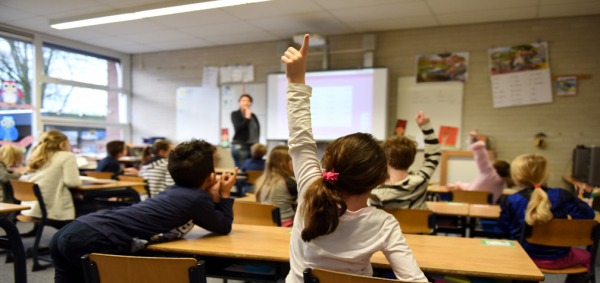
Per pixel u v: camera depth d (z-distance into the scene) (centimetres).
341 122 586
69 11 512
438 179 547
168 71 727
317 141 597
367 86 573
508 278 107
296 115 106
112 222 141
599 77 480
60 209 286
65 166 288
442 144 543
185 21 548
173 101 721
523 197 200
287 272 126
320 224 92
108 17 513
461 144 538
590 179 449
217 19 538
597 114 481
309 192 95
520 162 207
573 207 200
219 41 654
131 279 109
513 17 503
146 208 147
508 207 206
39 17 536
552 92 499
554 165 498
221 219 153
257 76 656
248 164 454
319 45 588
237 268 145
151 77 741
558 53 497
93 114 700
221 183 164
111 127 728
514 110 516
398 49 571
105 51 710
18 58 590
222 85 682
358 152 96
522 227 188
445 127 543
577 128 489
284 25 559
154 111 738
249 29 582
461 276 122
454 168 454
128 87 755
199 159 157
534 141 507
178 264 104
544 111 503
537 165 201
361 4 470
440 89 547
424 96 555
